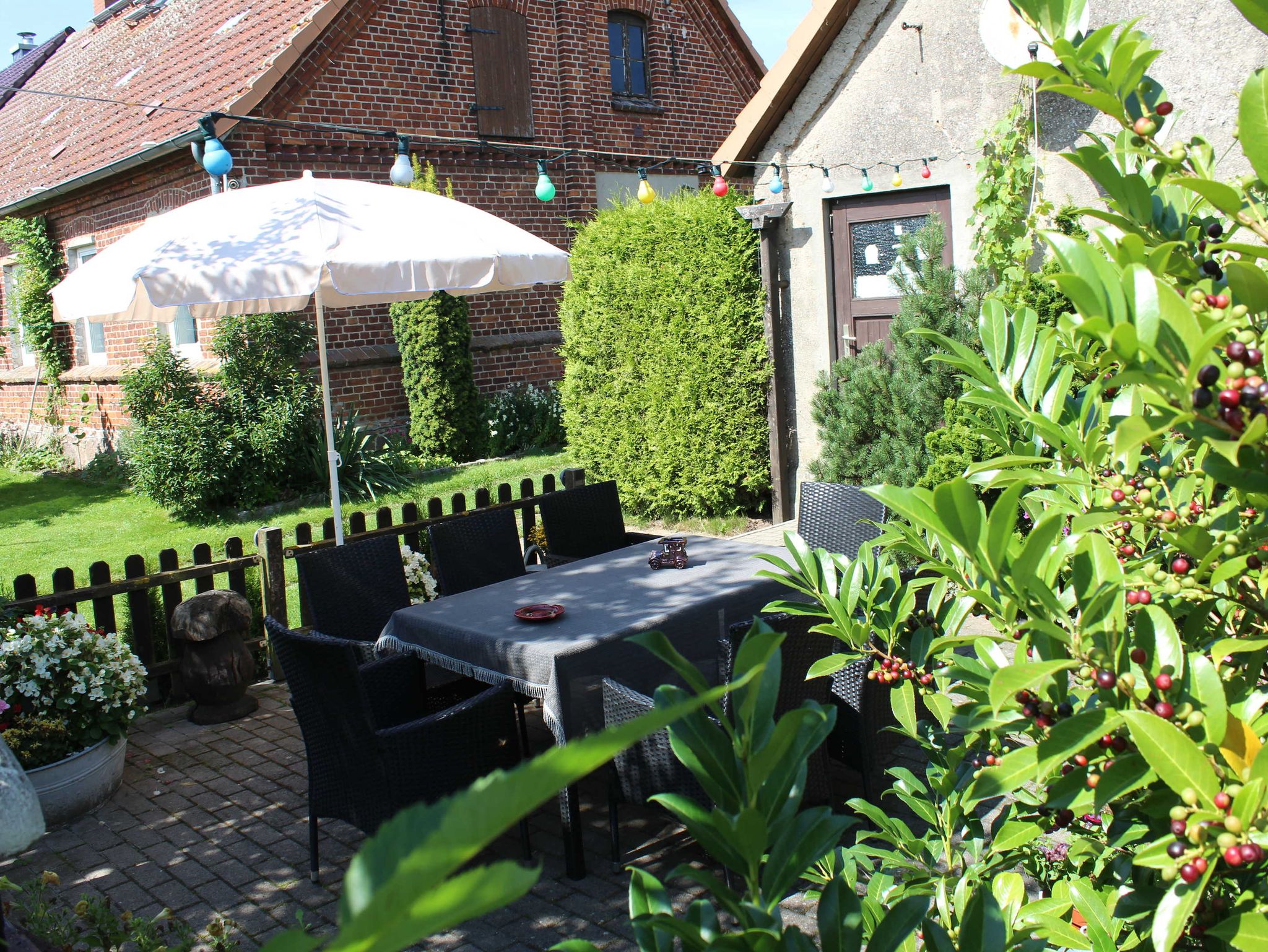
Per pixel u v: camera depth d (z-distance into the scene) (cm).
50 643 480
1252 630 170
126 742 525
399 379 1343
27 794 372
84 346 1553
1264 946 121
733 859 101
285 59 1208
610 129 1552
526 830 421
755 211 846
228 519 1112
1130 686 131
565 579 516
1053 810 145
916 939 167
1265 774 115
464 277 562
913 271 724
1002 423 212
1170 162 159
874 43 770
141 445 1132
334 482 660
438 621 459
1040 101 675
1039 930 160
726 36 1697
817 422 816
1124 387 170
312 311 1266
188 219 573
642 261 943
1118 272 134
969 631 605
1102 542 143
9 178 1664
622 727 47
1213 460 127
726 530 920
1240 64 588
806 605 205
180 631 582
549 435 1391
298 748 554
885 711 409
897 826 191
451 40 1382
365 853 45
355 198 581
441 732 396
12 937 324
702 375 917
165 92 1388
